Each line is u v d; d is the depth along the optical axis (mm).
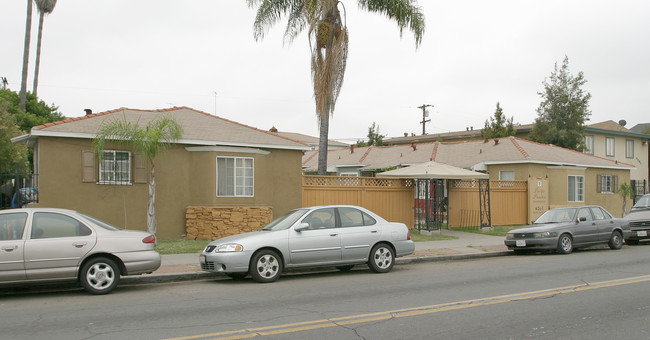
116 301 8578
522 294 8773
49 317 7367
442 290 9266
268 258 10430
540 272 11398
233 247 10219
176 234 16797
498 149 26969
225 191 17078
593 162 27469
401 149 33625
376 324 6812
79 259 8898
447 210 20750
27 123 27922
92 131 15516
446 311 7535
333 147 53844
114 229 9531
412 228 20328
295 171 18500
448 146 31344
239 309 7832
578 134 33906
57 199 15039
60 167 15125
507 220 23234
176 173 16828
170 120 14469
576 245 15258
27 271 8516
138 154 16250
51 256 8688
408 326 6703
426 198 19344
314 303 8227
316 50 19641
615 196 28391
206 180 16859
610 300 8266
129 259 9242
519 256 14922
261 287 9891
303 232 10773
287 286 9969
